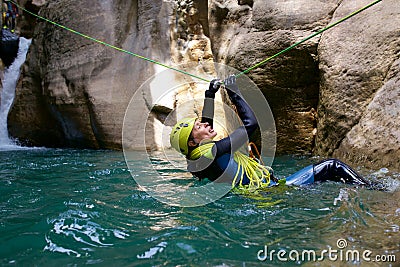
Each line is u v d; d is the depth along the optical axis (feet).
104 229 7.92
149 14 24.76
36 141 29.73
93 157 20.36
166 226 8.05
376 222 7.54
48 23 28.96
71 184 12.80
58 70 26.94
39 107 29.17
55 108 26.91
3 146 28.94
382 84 13.67
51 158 20.40
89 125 25.39
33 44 30.40
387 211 8.16
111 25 25.88
